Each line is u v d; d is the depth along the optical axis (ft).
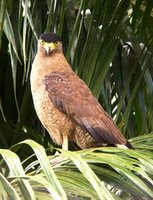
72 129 31.01
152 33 35.65
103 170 22.11
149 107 33.63
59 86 31.45
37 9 33.47
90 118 29.89
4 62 40.06
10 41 29.81
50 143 39.91
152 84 33.94
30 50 32.68
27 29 34.01
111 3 32.71
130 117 35.73
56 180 17.38
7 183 16.72
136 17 35.35
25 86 39.86
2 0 28.96
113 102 37.42
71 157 19.11
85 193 18.78
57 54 33.50
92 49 31.30
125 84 34.65
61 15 30.37
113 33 32.14
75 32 30.73
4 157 18.35
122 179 21.57
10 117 40.47
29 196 16.78
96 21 34.40
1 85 40.40
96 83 31.32
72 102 30.78
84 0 30.58
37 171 22.66
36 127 40.42
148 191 19.19
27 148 38.14
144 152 22.66
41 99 31.81
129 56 35.73
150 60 34.30
